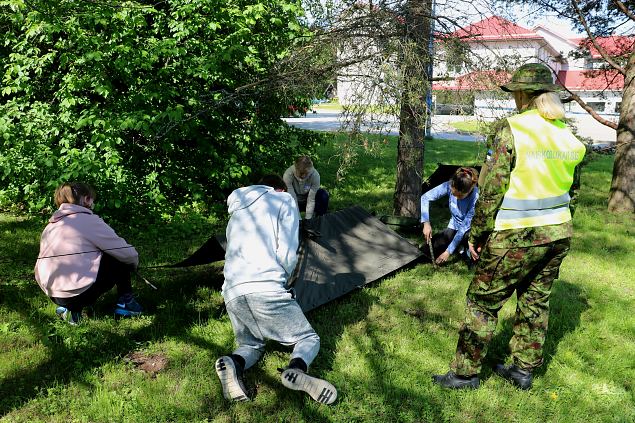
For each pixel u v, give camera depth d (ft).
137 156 21.61
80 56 19.08
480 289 9.22
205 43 20.40
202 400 9.29
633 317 13.17
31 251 16.90
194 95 20.44
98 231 11.57
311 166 18.30
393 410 9.12
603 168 38.78
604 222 22.84
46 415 8.79
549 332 12.12
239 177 21.44
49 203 20.13
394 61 14.82
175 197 23.16
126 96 20.35
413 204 19.75
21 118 19.94
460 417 9.04
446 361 10.81
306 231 14.67
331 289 13.42
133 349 11.03
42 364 10.23
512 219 8.73
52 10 17.85
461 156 43.09
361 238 15.74
